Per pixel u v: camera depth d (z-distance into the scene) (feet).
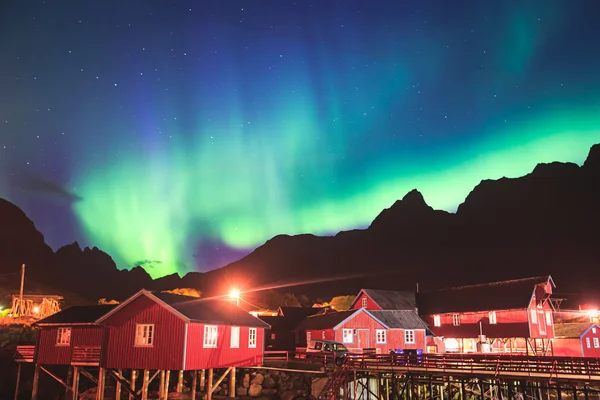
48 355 124.98
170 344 112.06
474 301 215.72
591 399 137.49
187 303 122.42
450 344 214.90
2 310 238.48
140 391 123.34
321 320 190.39
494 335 198.80
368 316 177.78
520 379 94.58
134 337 115.44
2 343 149.18
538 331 192.24
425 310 231.50
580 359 92.43
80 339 123.13
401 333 179.42
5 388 131.34
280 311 265.75
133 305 117.80
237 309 144.15
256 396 129.29
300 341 194.18
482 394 100.78
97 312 128.98
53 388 134.82
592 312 254.27
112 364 115.65
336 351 142.10
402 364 114.11
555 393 141.49
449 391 102.94
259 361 139.95
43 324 125.70
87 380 136.98
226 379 137.59
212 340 120.78
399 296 243.40
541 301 200.44
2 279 426.92
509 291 205.87
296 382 134.92
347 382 116.57
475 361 104.94
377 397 118.42
